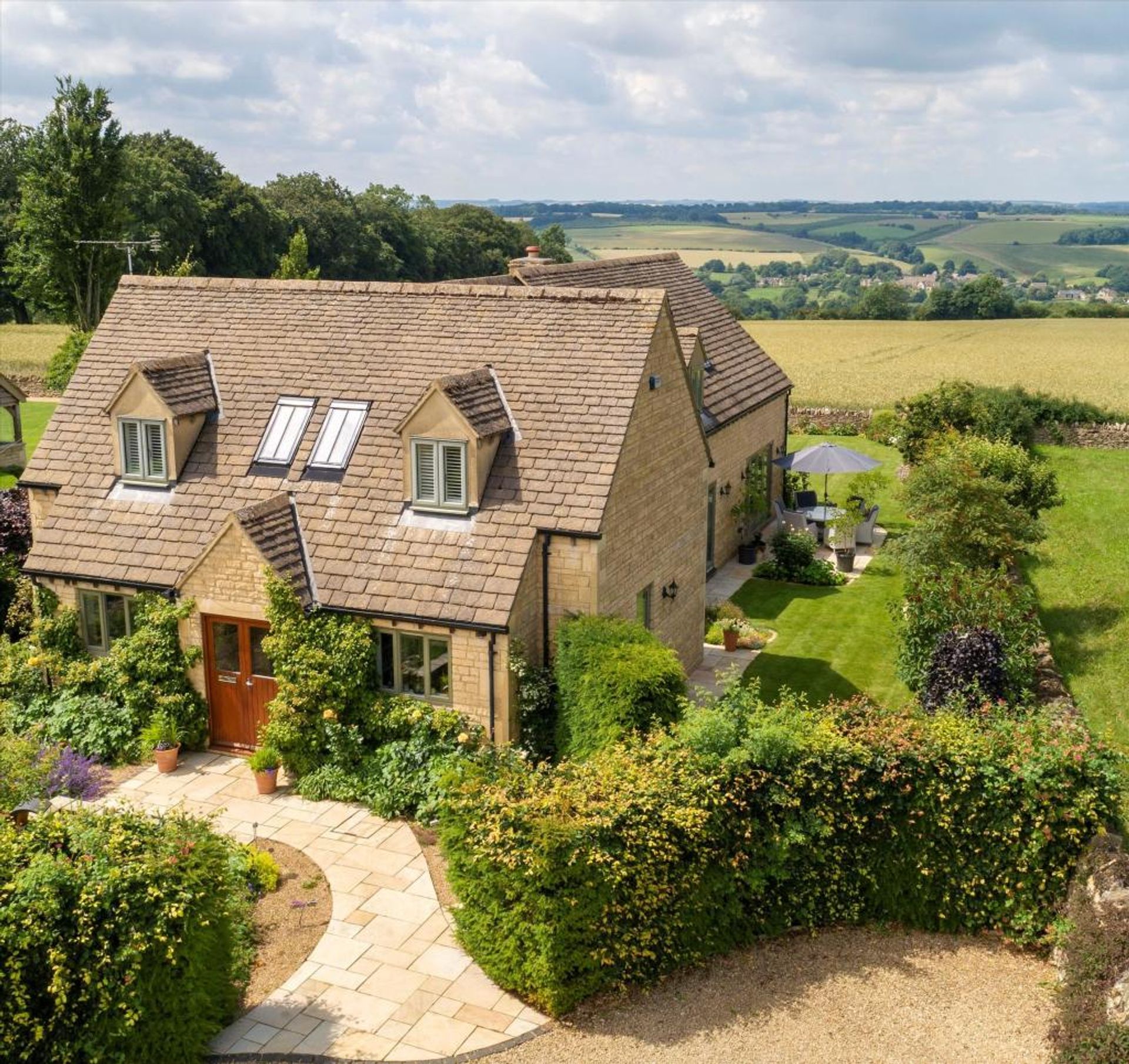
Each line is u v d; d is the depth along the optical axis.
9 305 113.19
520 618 20.50
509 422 22.17
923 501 28.03
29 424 59.41
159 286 27.47
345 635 20.83
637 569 23.11
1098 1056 12.55
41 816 14.65
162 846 13.88
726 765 16.03
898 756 16.33
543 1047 14.20
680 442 25.09
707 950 15.90
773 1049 14.21
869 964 16.02
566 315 23.83
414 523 21.64
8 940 12.52
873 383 75.25
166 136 105.00
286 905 17.27
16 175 102.00
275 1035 14.34
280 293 26.52
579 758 19.31
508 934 15.02
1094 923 14.18
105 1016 12.92
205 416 24.33
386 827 19.62
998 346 101.00
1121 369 83.38
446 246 145.38
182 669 22.31
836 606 32.06
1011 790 16.06
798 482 43.34
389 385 23.67
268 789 20.78
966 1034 14.52
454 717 20.52
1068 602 31.11
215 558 21.53
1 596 26.81
